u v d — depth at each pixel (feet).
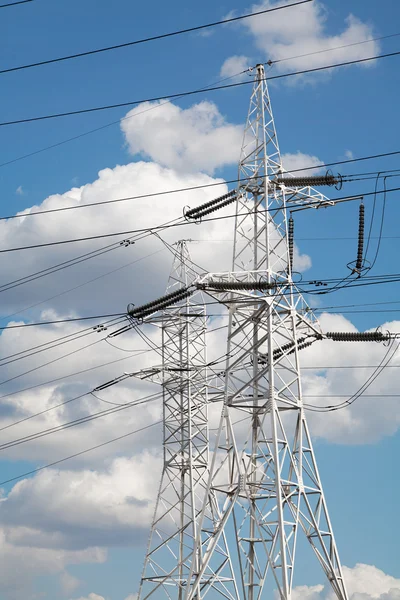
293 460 179.52
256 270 180.96
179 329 243.40
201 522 185.57
